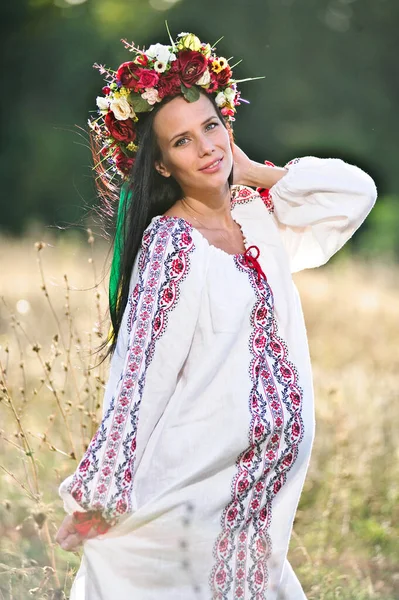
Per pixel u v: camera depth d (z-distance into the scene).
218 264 5.14
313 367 11.79
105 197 5.76
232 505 5.11
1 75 38.81
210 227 5.38
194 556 5.06
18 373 9.49
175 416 5.08
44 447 8.01
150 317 4.98
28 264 17.70
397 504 7.84
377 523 7.69
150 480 5.05
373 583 6.95
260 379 5.14
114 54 38.41
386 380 10.48
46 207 37.12
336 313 14.95
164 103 5.29
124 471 4.85
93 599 5.01
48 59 38.81
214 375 5.10
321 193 5.68
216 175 5.27
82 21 39.22
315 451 8.51
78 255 18.45
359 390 9.95
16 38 38.97
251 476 5.12
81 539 4.96
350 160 37.28
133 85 5.26
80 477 4.82
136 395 4.91
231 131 5.63
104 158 5.68
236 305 5.11
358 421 8.93
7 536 7.04
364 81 38.34
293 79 38.03
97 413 7.23
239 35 38.22
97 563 5.00
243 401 5.09
